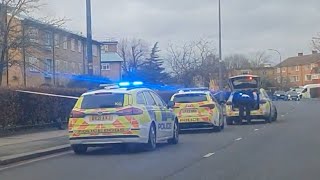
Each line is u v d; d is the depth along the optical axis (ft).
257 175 33.63
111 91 47.80
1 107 66.90
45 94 76.59
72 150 52.60
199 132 71.72
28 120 73.97
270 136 62.03
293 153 44.86
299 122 87.20
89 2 72.02
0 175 36.45
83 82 133.59
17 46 121.08
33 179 34.17
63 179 33.71
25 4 121.70
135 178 33.19
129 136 46.14
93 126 46.50
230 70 254.88
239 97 86.94
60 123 80.23
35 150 49.34
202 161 40.73
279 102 239.30
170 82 182.80
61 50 202.59
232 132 70.38
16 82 173.37
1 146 53.72
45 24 129.08
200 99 71.10
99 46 249.96
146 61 209.15
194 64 180.75
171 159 42.27
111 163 40.83
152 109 50.08
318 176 33.06
